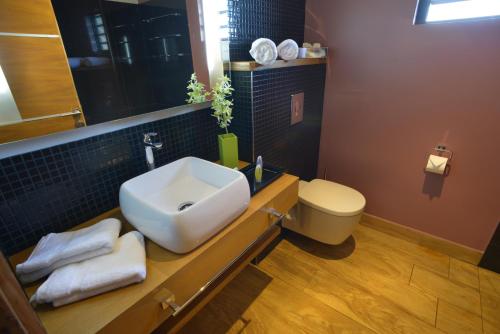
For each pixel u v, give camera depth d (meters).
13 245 0.84
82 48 0.87
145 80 1.07
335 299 1.49
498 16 1.30
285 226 1.89
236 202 0.94
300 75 1.67
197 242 0.82
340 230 1.62
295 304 1.47
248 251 1.19
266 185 1.24
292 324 1.37
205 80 1.29
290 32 1.74
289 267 1.72
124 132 1.05
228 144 1.31
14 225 0.83
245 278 1.64
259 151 1.52
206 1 1.18
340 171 2.14
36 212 0.87
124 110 1.02
